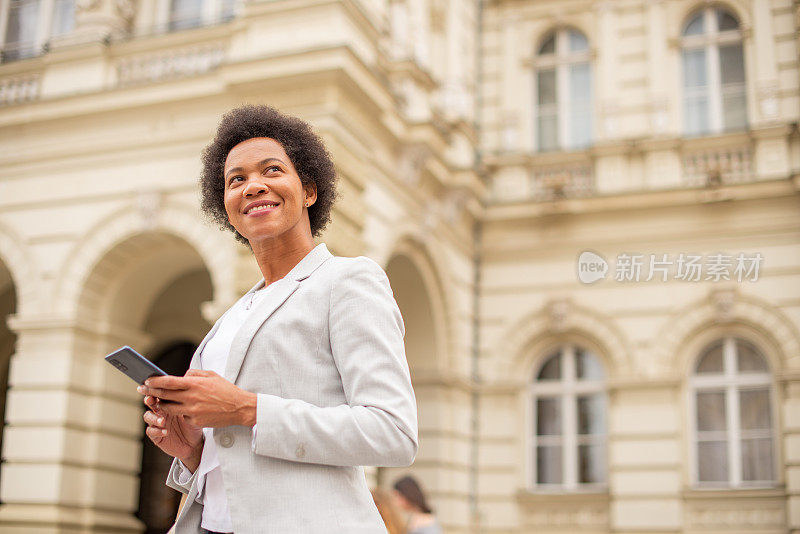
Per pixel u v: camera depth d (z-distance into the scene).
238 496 2.10
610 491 14.09
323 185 2.65
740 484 13.84
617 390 14.38
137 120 11.09
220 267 10.37
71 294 11.02
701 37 15.40
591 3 16.09
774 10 14.91
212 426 2.09
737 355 14.28
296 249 2.49
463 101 14.94
